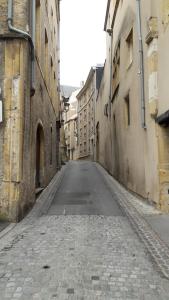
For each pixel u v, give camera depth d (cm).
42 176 1401
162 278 493
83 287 458
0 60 916
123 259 572
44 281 475
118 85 1688
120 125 1633
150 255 594
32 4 1030
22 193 909
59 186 1562
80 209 1040
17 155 883
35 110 1144
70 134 5594
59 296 430
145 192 1117
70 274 502
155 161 999
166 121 928
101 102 2862
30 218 912
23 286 459
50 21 1734
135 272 514
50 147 1720
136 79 1233
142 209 1012
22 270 517
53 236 718
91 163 3188
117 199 1209
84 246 645
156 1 987
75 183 1675
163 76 927
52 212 998
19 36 915
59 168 2395
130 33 1374
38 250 618
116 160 1798
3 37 916
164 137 966
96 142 3444
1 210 867
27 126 978
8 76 907
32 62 1020
